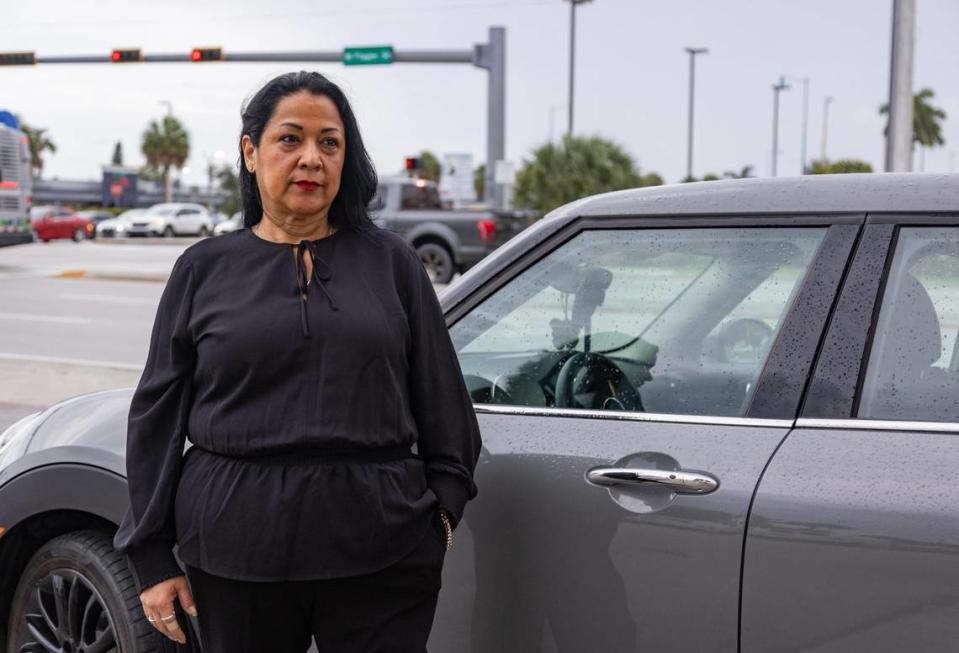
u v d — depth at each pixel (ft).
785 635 7.04
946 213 7.39
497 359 8.79
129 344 41.63
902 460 6.95
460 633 8.25
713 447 7.52
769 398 7.52
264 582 6.96
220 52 97.14
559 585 7.81
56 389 30.12
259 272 7.26
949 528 6.63
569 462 7.90
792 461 7.22
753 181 8.29
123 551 7.42
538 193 109.50
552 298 8.72
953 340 7.18
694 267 8.21
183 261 7.48
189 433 7.32
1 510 9.75
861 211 7.66
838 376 7.32
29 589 9.93
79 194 344.08
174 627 7.57
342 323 7.02
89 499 9.37
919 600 6.66
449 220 67.00
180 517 7.20
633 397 8.14
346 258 7.39
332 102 7.44
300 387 6.96
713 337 7.98
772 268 7.88
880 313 7.36
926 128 249.96
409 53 92.63
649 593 7.47
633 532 7.54
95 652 9.49
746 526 7.16
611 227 8.64
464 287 9.05
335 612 7.18
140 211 155.53
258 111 7.45
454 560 8.25
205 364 7.11
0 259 94.22
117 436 9.52
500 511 8.07
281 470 6.94
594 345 8.47
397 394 7.18
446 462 7.44
